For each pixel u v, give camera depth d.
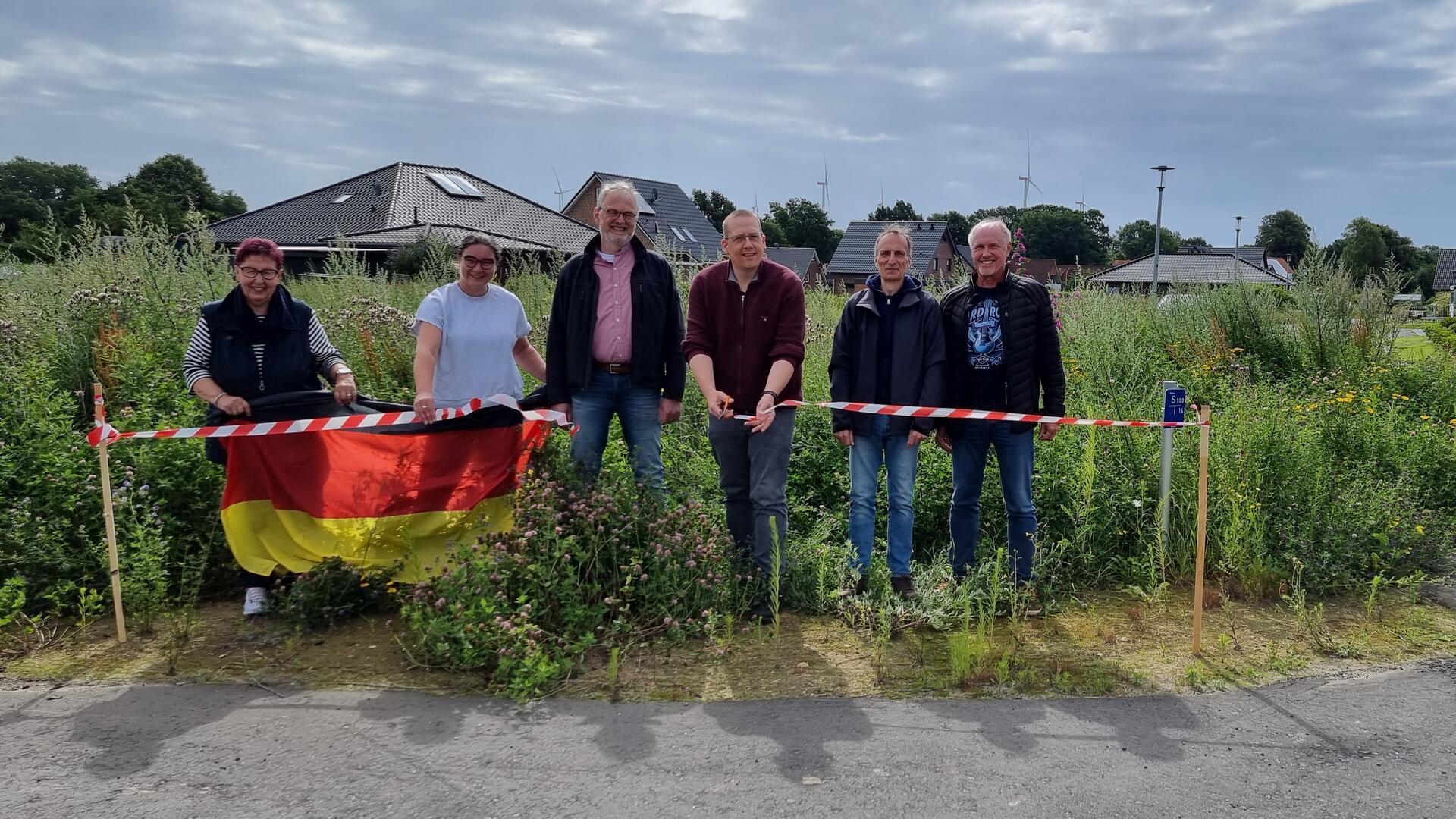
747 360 4.82
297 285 11.90
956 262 10.73
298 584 4.70
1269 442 6.13
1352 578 5.29
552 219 33.34
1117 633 4.66
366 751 3.42
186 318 7.78
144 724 3.63
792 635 4.61
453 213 30.59
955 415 4.72
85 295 7.54
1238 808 3.04
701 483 6.23
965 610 4.70
